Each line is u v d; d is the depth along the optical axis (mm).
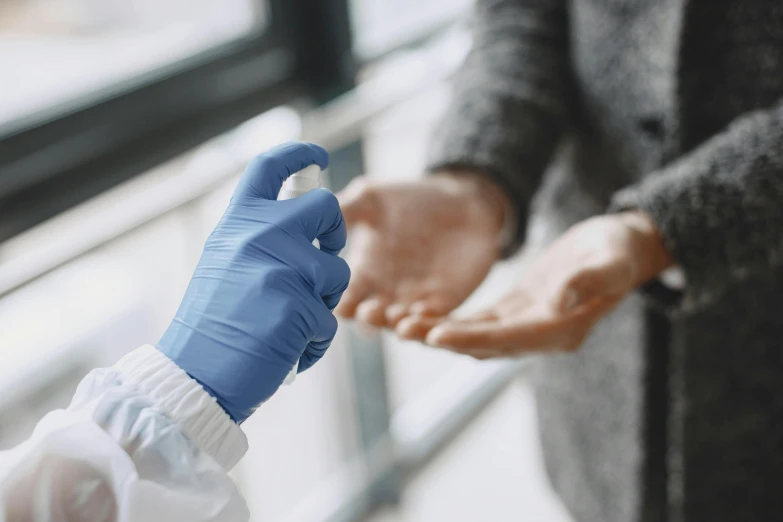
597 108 779
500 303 624
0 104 994
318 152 487
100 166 1049
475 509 1534
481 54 834
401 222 709
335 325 448
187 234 1052
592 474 933
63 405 1160
